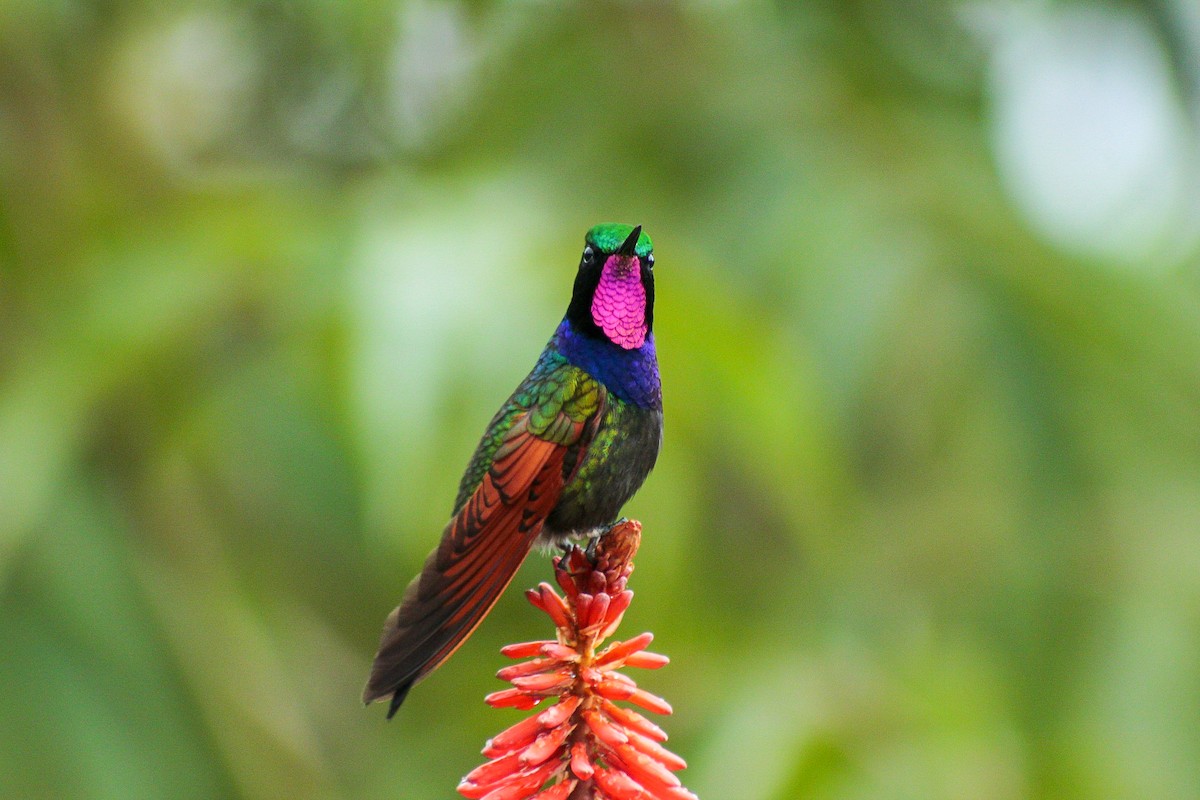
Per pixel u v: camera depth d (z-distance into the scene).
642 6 12.48
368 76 11.48
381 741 12.50
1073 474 11.23
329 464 10.82
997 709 11.08
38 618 9.64
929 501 11.78
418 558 9.57
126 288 9.71
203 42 12.12
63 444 9.36
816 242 10.96
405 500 8.71
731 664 11.30
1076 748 10.75
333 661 12.51
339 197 10.57
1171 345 11.22
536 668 4.39
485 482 4.95
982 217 11.30
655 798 4.20
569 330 5.48
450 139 12.38
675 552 10.30
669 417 9.74
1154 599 11.01
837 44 12.52
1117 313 11.17
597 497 5.40
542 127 12.13
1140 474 11.27
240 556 11.30
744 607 11.95
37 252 10.51
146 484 10.70
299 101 12.76
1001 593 11.36
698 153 11.84
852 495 11.52
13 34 10.59
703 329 9.50
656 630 10.86
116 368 9.57
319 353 9.94
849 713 10.74
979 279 11.02
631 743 4.27
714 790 10.01
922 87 12.56
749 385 9.62
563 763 4.34
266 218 9.86
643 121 11.93
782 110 11.88
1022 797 10.59
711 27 12.59
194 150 12.24
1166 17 11.94
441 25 12.39
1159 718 10.69
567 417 5.23
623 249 5.45
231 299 9.80
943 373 11.03
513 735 4.28
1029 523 11.30
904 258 10.91
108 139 11.27
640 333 5.50
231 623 10.80
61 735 9.44
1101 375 11.21
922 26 12.90
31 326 10.19
